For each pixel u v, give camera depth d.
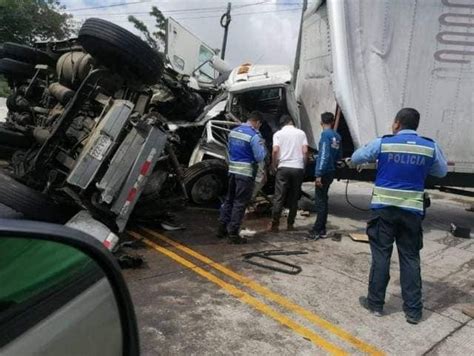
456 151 6.82
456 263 5.64
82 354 1.28
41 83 6.29
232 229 5.63
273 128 7.50
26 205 4.32
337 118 6.98
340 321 3.77
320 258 5.34
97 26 4.69
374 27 6.45
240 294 4.16
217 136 7.49
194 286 4.28
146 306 3.79
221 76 9.18
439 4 6.46
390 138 3.85
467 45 6.58
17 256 1.17
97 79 4.80
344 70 6.41
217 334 3.42
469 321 3.96
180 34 8.84
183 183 6.56
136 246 5.32
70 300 1.28
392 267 5.27
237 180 5.56
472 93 6.69
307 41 7.95
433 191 11.36
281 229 6.57
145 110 5.36
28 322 1.16
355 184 11.74
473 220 8.32
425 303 4.31
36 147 5.64
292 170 6.23
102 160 4.55
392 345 3.46
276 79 7.46
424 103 6.64
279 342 3.37
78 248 1.32
